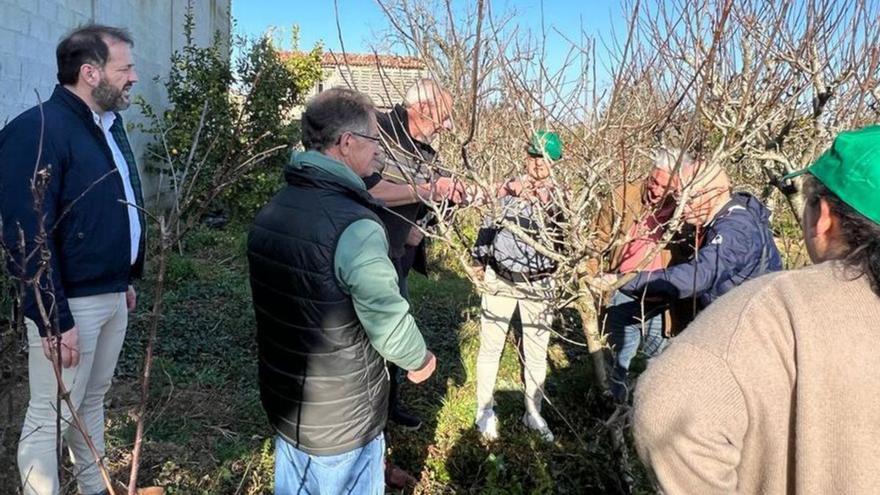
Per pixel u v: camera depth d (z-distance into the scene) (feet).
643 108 9.12
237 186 27.27
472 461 11.04
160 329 16.39
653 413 3.62
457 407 13.03
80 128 7.36
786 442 3.53
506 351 15.42
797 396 3.43
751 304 3.66
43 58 19.40
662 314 11.23
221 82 28.37
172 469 10.16
